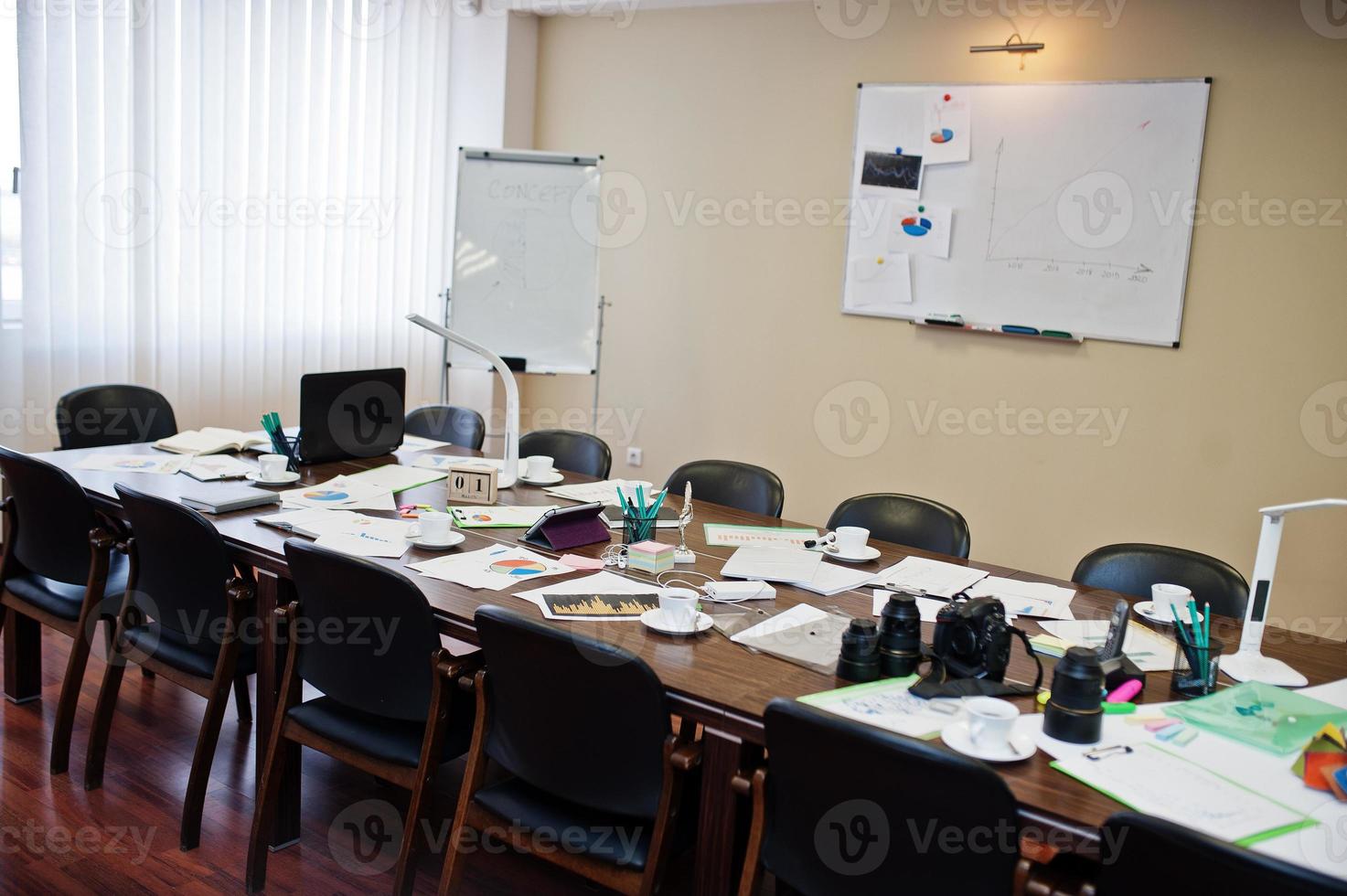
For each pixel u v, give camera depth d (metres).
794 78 5.04
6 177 4.15
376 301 5.52
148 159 4.53
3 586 3.08
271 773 2.38
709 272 5.39
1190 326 4.30
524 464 3.71
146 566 2.62
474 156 5.35
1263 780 1.59
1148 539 4.48
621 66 5.52
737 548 2.83
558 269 5.41
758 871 1.78
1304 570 4.21
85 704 3.24
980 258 4.67
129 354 4.58
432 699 2.15
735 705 1.79
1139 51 4.28
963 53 4.63
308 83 5.09
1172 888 1.38
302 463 3.51
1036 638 2.20
